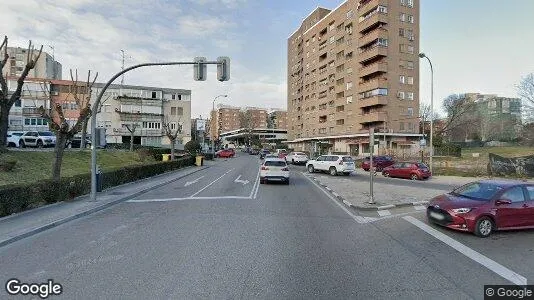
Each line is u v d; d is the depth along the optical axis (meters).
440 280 5.49
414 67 59.47
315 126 80.06
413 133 58.12
